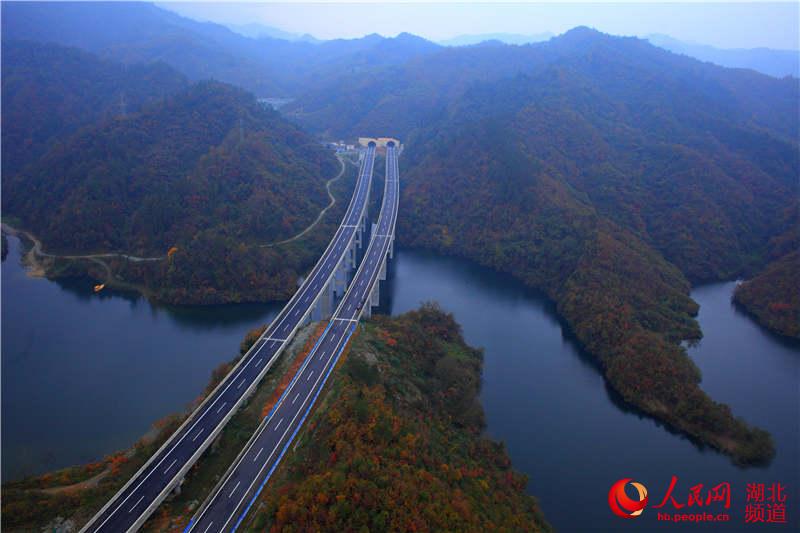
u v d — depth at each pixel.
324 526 62.31
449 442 93.19
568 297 168.50
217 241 174.12
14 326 147.25
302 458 80.19
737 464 105.56
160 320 154.75
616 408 122.88
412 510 64.50
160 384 119.25
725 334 162.12
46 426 103.44
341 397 91.25
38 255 190.00
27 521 72.25
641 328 144.25
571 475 99.69
